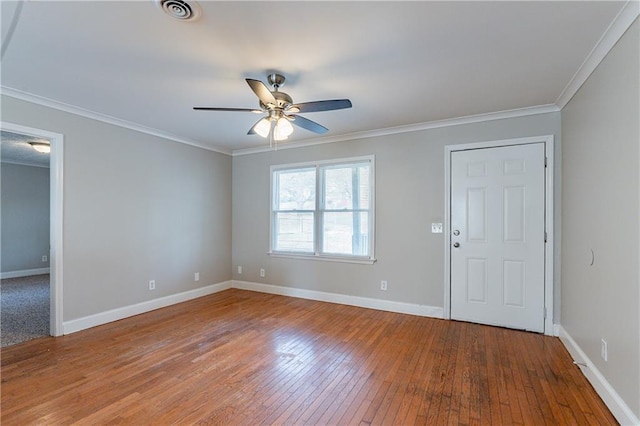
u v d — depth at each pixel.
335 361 2.60
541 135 3.19
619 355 1.84
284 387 2.21
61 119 3.14
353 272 4.24
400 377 2.34
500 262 3.38
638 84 1.64
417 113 3.37
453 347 2.86
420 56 2.20
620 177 1.84
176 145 4.34
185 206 4.48
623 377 1.79
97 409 1.95
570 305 2.77
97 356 2.67
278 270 4.85
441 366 2.50
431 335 3.15
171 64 2.31
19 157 5.87
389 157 3.99
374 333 3.21
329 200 4.47
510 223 3.33
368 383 2.26
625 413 1.75
